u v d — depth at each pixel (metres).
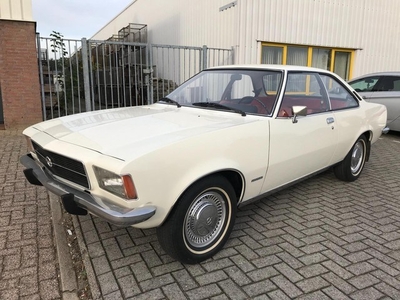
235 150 2.74
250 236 3.15
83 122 3.04
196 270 2.61
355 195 4.23
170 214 2.45
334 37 10.12
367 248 2.96
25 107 7.66
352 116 4.26
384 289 2.42
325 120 3.77
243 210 3.74
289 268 2.65
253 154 2.90
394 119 7.80
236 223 3.42
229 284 2.45
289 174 3.45
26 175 3.02
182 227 2.49
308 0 9.41
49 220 3.40
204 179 2.57
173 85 10.67
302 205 3.89
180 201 2.45
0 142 6.43
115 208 2.23
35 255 2.79
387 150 6.81
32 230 3.19
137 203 2.20
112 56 13.02
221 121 2.96
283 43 9.30
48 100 9.33
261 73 3.56
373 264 2.72
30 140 3.10
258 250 2.90
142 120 2.99
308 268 2.65
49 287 2.42
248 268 2.64
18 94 7.55
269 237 3.13
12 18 7.25
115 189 2.21
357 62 10.79
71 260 2.75
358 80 8.64
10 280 2.47
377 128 4.86
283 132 3.18
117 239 3.04
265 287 2.42
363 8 10.44
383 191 4.39
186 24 11.16
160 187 2.28
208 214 2.69
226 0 8.89
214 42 9.59
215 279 2.50
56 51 7.59
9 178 4.51
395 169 5.43
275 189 3.41
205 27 9.98
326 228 3.33
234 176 2.90
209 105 3.49
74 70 9.55
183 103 3.76
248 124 2.90
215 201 2.76
